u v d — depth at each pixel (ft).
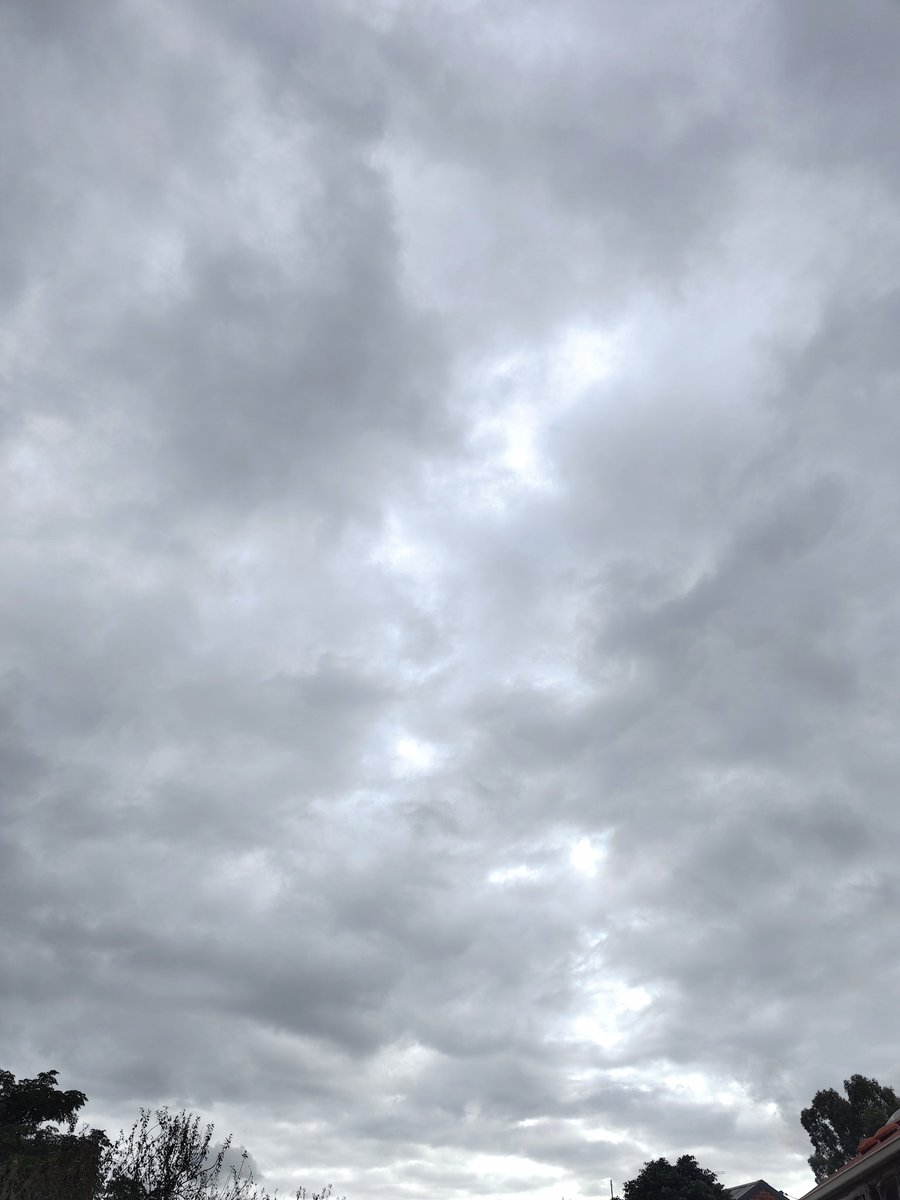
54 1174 118.11
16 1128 157.17
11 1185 117.60
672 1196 286.05
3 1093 165.58
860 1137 314.55
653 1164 300.40
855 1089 322.96
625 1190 299.79
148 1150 119.03
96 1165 119.65
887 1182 83.15
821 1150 325.83
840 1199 92.58
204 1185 119.44
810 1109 331.57
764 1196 311.06
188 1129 122.31
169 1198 115.34
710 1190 289.94
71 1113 167.02
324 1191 124.77
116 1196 115.75
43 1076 170.60
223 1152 123.03
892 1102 318.04
